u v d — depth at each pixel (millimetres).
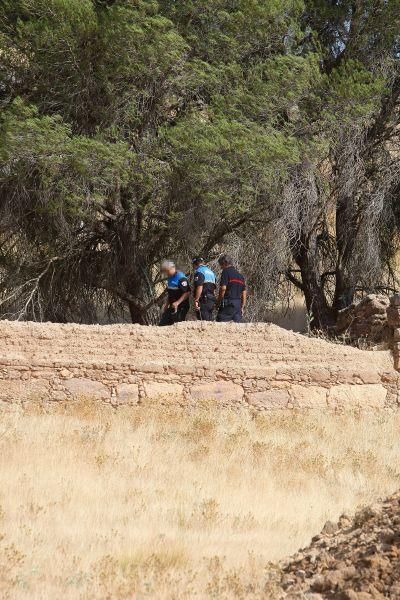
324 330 71000
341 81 66188
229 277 52625
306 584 23109
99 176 61531
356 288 76812
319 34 74875
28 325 46625
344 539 25188
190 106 68250
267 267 67250
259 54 70375
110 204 67375
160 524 28516
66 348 46750
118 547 26109
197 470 35188
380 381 49812
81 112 66875
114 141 65625
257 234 67750
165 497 31328
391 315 50938
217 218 65750
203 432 41312
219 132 61781
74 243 68938
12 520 27844
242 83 66812
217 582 23484
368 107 66625
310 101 68000
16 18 66625
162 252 71250
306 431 43781
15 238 69938
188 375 47469
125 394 46812
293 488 33875
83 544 26219
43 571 24047
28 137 59625
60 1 62656
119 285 70688
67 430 40344
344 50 74062
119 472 33969
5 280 69312
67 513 28797
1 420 41562
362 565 22719
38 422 41562
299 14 68875
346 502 32500
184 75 64812
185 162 62250
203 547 26672
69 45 63312
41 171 61750
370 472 36688
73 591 22844
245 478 34500
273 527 28922
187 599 22609
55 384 46312
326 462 37781
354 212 73938
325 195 69562
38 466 33844
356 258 73562
